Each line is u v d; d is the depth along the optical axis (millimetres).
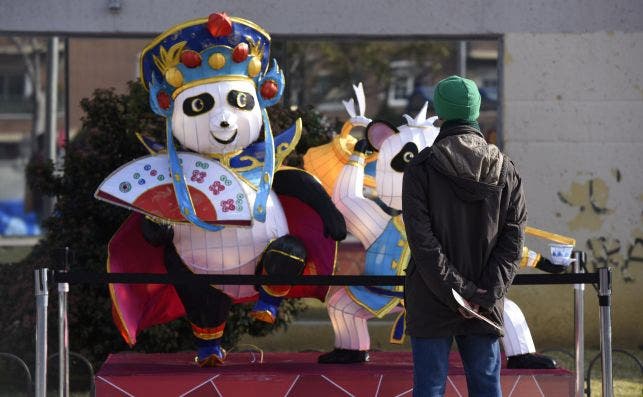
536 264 6512
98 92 8680
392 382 6152
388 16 9711
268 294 6234
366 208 6684
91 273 5789
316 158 7047
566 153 10055
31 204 29438
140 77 6527
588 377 7418
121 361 6688
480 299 5109
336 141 6984
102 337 8422
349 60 20797
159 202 6078
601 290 6105
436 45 21484
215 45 6086
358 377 6137
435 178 5180
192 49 6082
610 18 10008
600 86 10039
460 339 5316
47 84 18969
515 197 5305
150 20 9547
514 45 9914
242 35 6145
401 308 6805
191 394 6059
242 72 6195
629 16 10016
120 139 8516
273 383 6090
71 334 8336
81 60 16750
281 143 6559
